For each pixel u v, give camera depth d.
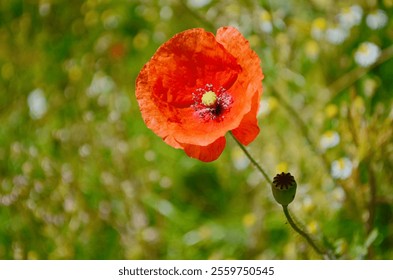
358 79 0.82
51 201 0.78
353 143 0.73
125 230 0.78
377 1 0.80
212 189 0.83
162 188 0.81
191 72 0.62
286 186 0.61
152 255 0.78
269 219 0.77
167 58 0.62
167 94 0.62
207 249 0.79
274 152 0.79
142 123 0.84
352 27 0.81
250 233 0.77
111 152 0.81
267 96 0.80
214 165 0.83
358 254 0.70
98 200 0.80
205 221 0.81
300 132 0.78
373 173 0.72
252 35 0.81
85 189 0.80
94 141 0.82
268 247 0.77
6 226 0.80
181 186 0.83
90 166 0.81
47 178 0.79
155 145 0.84
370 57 0.77
